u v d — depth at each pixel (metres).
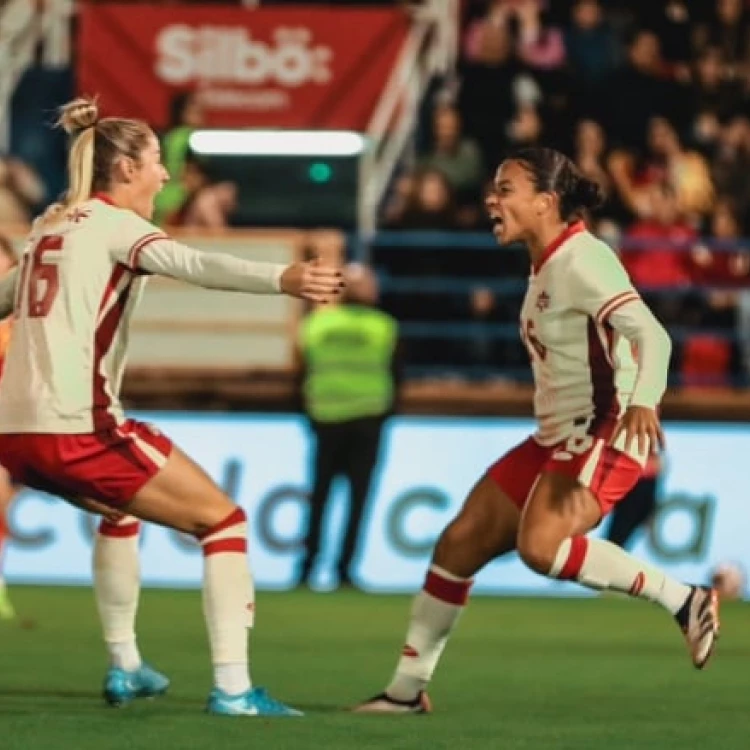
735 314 53.91
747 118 57.91
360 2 59.84
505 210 22.36
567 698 25.94
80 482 21.75
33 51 58.09
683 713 24.23
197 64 55.47
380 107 55.81
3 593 39.00
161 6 55.41
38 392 21.61
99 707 23.53
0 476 37.34
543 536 21.97
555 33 57.53
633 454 22.27
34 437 21.64
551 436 22.47
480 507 22.94
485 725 22.52
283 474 51.28
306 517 50.84
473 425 51.22
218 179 56.34
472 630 38.03
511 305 54.00
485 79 57.09
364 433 48.94
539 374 22.58
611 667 30.55
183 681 26.98
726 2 59.38
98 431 21.67
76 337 21.61
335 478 49.56
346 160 56.31
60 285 21.66
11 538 50.25
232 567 22.27
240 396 51.72
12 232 51.28
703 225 55.22
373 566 50.53
